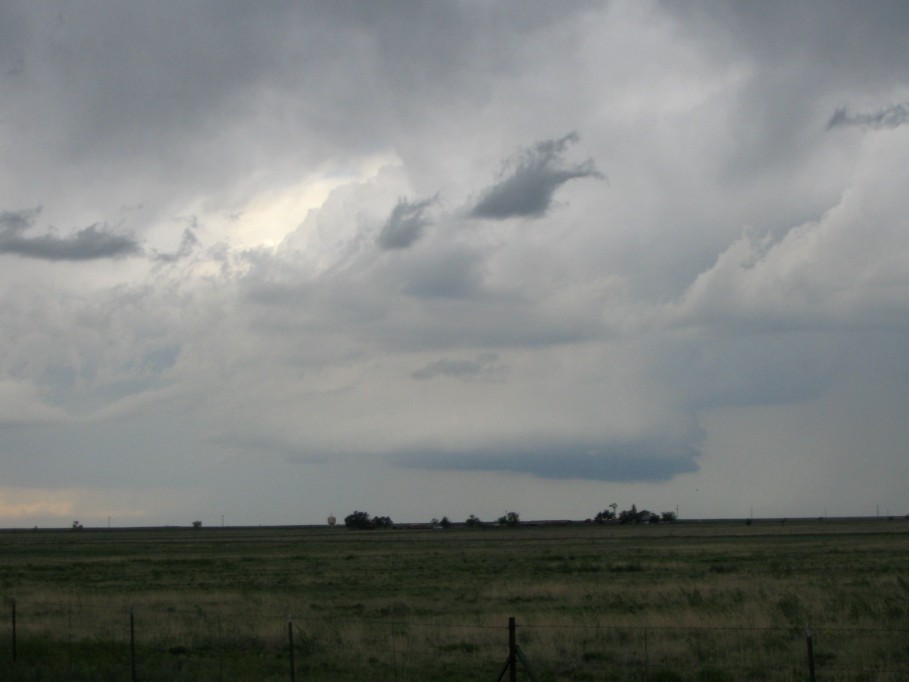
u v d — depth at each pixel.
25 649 29.20
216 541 183.25
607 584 52.16
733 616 33.75
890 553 84.69
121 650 29.53
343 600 47.09
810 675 20.36
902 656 25.77
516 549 116.75
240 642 31.00
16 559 108.62
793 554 85.25
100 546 156.12
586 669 25.22
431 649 28.88
